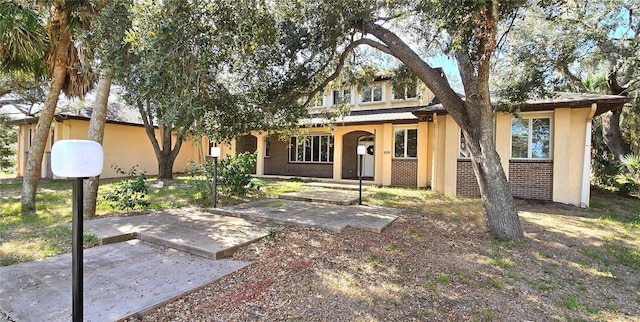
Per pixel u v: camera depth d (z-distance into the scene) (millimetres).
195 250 4555
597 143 14547
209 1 3928
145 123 14141
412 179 13133
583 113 8930
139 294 3234
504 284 3648
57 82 7469
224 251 4492
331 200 8672
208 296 3301
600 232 6027
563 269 4180
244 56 4781
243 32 4129
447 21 3854
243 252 4645
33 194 7414
